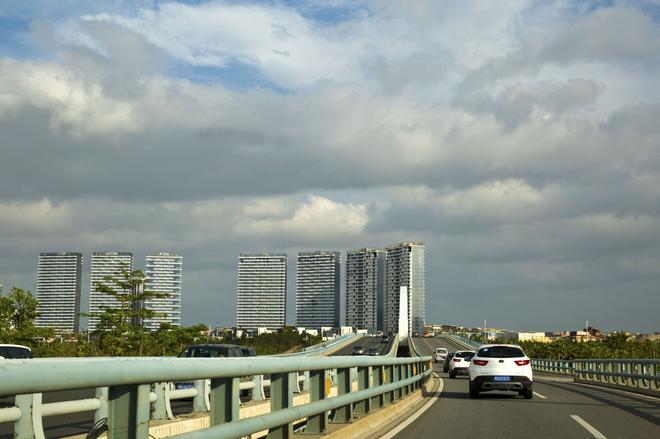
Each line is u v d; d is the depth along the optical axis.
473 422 15.37
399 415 16.98
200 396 13.13
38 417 7.06
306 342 143.38
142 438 4.83
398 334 137.62
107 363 4.18
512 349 23.12
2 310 43.34
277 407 8.34
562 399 22.53
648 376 25.03
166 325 53.56
